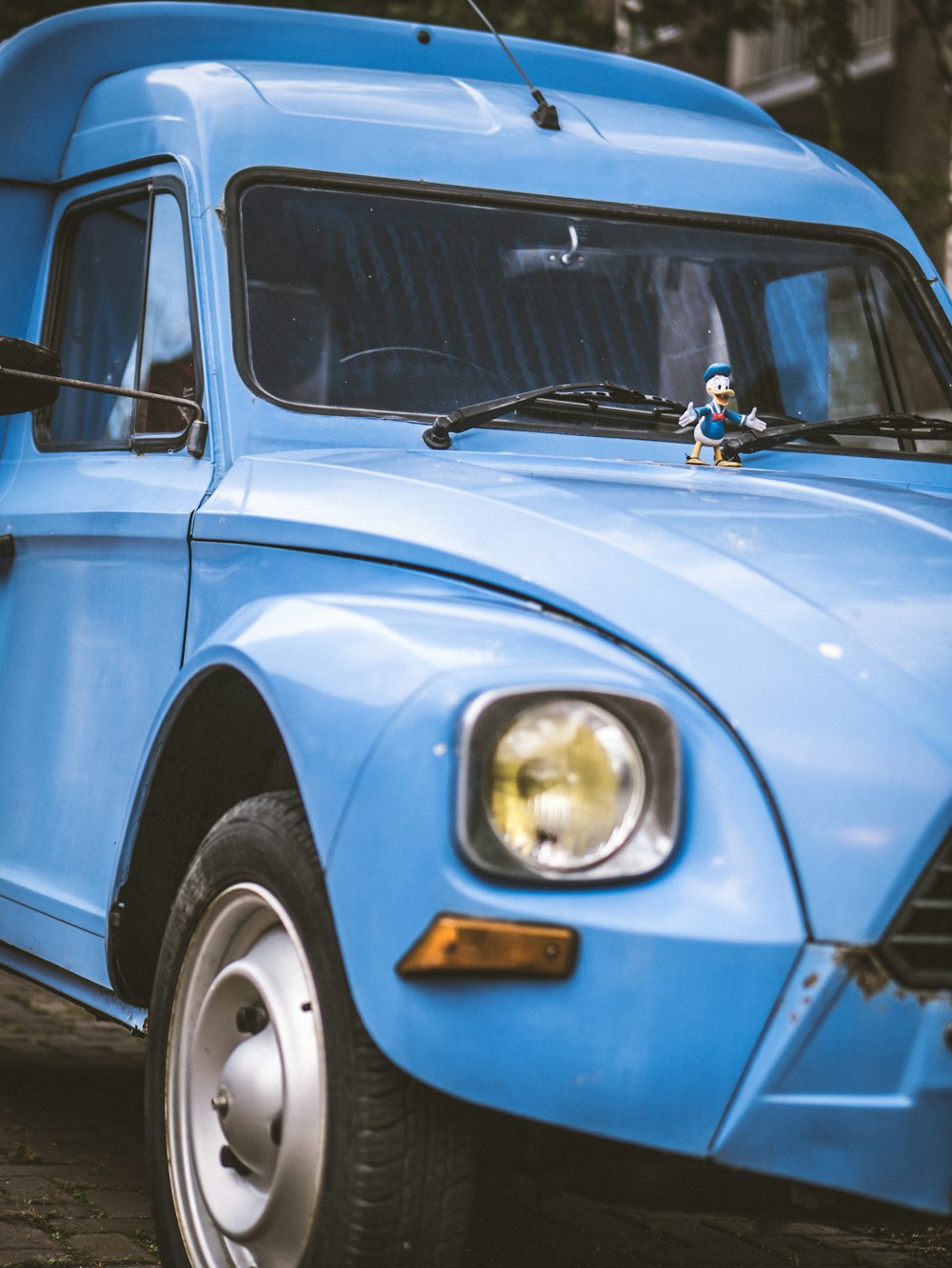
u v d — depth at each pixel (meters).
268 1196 3.12
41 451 4.97
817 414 4.65
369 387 4.20
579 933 2.67
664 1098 2.68
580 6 11.22
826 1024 2.70
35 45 4.97
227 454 4.03
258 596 3.69
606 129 4.85
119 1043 6.79
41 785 4.54
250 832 3.24
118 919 3.91
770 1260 4.29
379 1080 2.90
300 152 4.40
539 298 4.45
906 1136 2.72
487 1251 4.22
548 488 3.51
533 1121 3.00
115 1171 4.84
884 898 2.71
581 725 2.75
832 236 4.88
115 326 4.70
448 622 3.04
